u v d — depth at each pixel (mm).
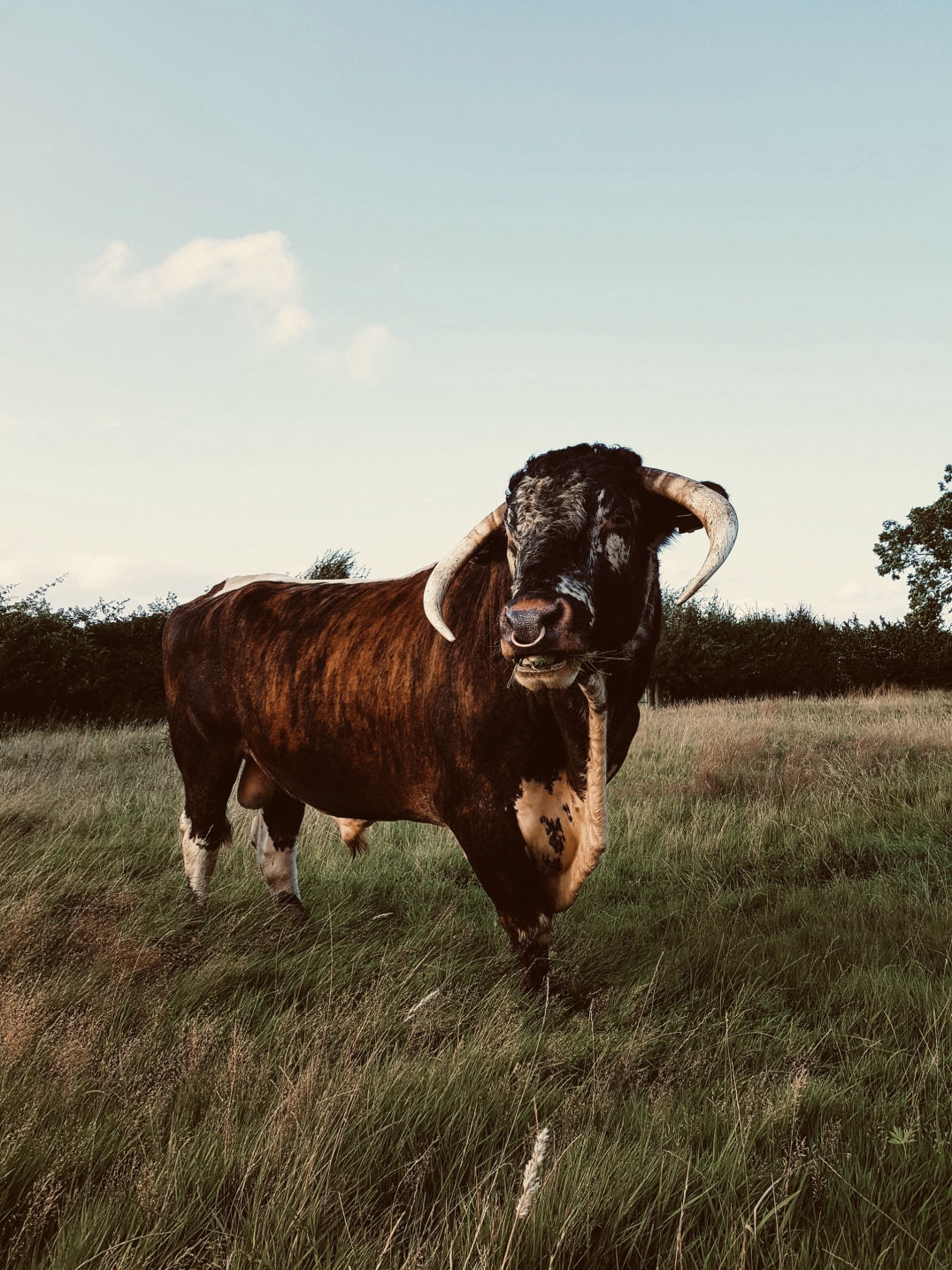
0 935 4141
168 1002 3627
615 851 6504
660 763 10344
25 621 17234
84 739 12359
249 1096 2768
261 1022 3498
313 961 4199
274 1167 2334
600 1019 3561
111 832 6570
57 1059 2873
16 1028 3020
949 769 8234
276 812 5258
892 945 4336
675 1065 3188
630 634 3346
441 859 6305
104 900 4871
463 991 3793
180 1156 2344
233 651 5066
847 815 7020
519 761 3611
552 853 3680
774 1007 3725
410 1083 2811
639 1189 2264
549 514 3146
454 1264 2008
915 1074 2941
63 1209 2230
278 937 4582
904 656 29984
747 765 9328
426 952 4289
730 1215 2158
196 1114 2730
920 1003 3592
